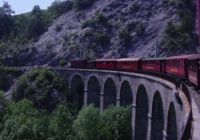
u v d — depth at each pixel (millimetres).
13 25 183000
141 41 123625
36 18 171375
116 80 68062
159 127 47312
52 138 53750
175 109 33938
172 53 109438
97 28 140375
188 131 19688
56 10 174000
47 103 94438
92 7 156000
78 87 97250
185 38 112688
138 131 56031
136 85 56156
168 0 130875
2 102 76250
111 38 133750
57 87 98688
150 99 48406
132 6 139750
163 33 117250
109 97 75438
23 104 74000
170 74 51344
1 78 121375
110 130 60406
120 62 76188
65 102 94562
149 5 136000
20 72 123312
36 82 99250
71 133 57406
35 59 146125
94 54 130125
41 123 57188
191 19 119188
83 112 59875
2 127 61250
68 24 154250
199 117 23016
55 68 107312
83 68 99562
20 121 57875
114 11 144000
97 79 80500
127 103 65438
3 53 156375
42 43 151375
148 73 56469
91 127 58344
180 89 35094
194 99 28047
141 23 129875
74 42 139500
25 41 161250
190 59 39500
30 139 53375
